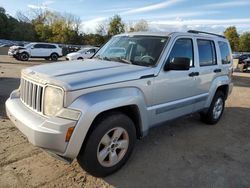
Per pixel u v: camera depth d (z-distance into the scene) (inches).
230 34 3070.9
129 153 142.6
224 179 140.1
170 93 165.0
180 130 212.1
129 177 135.9
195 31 205.0
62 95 114.8
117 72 136.6
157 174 140.6
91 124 121.2
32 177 129.4
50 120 114.2
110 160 133.4
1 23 2496.3
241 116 272.5
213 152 173.8
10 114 135.9
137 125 148.9
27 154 151.2
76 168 140.1
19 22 2576.3
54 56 1034.1
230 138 202.7
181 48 174.9
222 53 228.1
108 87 127.5
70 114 113.6
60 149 113.3
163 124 170.9
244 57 1047.0
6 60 918.4
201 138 197.6
